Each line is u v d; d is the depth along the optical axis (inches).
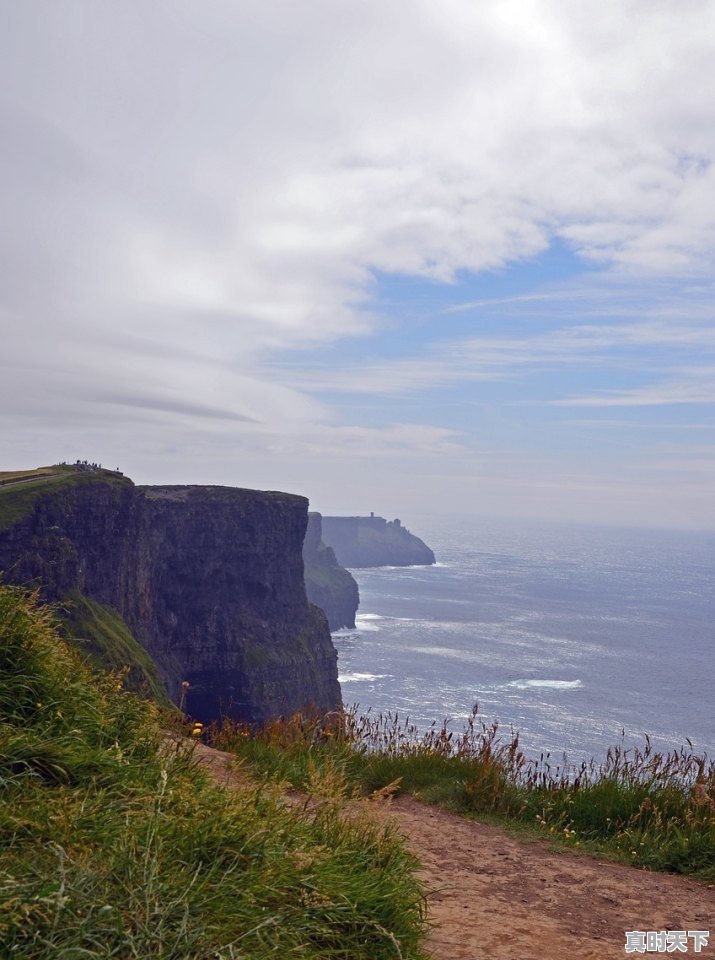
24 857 163.3
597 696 7450.8
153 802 200.4
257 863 186.9
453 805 371.9
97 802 193.6
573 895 266.7
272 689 6269.7
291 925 168.4
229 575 6210.6
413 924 196.7
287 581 6766.7
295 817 222.1
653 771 376.2
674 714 6683.1
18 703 237.9
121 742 253.8
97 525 4544.8
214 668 6097.4
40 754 213.5
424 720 5723.4
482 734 436.8
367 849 223.9
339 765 398.9
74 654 294.7
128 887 157.3
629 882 283.9
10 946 137.1
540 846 325.1
